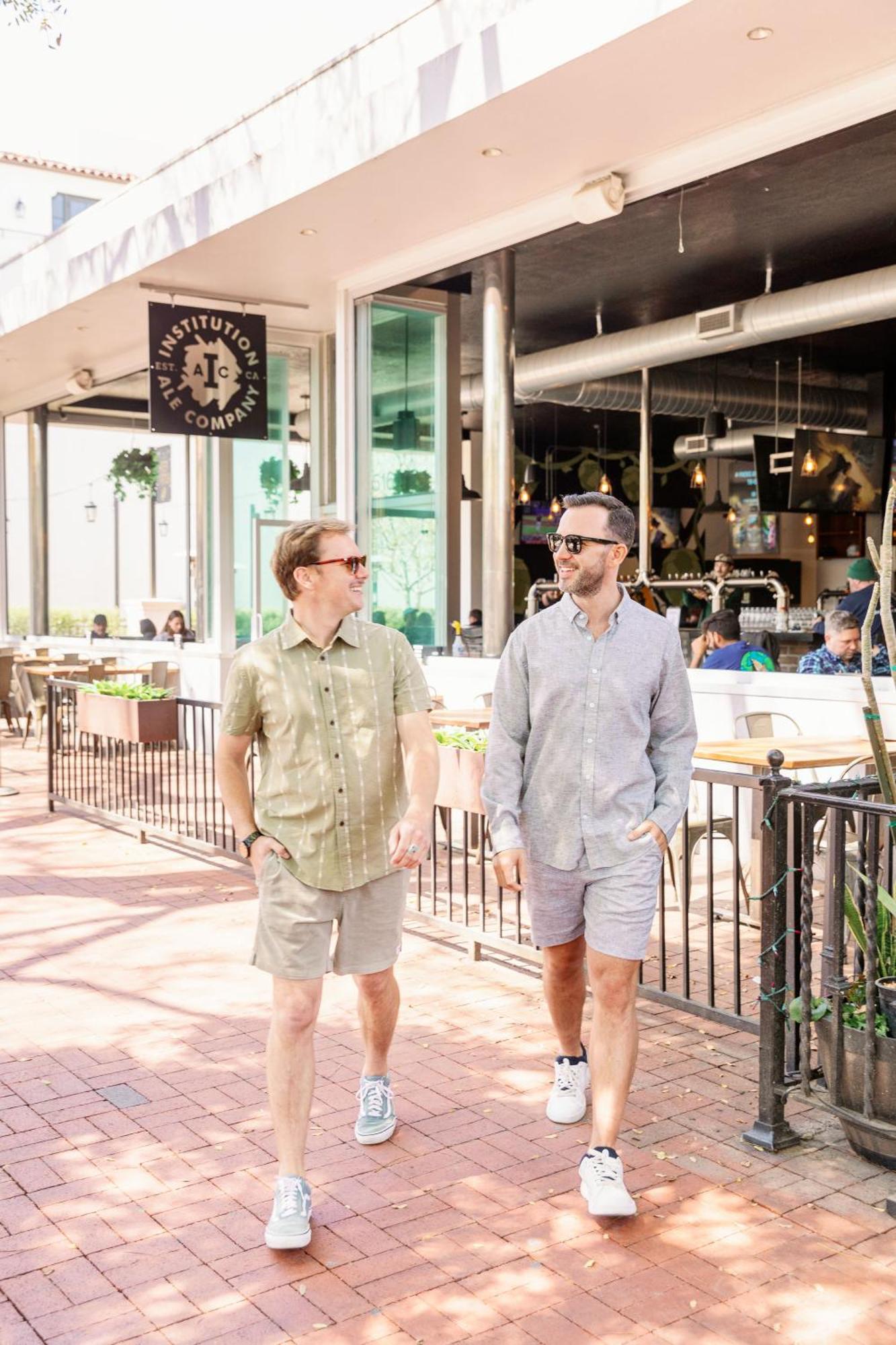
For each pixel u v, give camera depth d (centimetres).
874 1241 307
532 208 847
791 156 705
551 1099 384
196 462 1375
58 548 1862
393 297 1048
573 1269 296
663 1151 358
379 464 1059
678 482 2278
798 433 1605
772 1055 358
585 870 328
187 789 884
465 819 564
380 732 320
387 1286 289
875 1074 335
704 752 565
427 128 706
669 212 1041
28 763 1252
